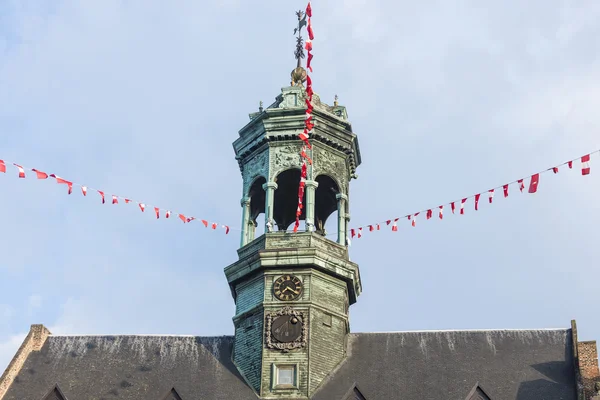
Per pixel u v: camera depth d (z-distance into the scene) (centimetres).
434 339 18912
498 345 18650
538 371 17850
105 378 18438
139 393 18050
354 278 19262
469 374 17950
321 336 18300
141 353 19025
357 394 17675
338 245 19388
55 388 18112
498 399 17362
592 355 17588
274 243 19062
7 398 18012
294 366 17938
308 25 18300
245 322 18725
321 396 17650
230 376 18300
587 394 17100
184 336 19375
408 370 18175
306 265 18700
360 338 19062
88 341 19350
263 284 18762
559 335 18625
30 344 19088
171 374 18475
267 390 17762
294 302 18475
